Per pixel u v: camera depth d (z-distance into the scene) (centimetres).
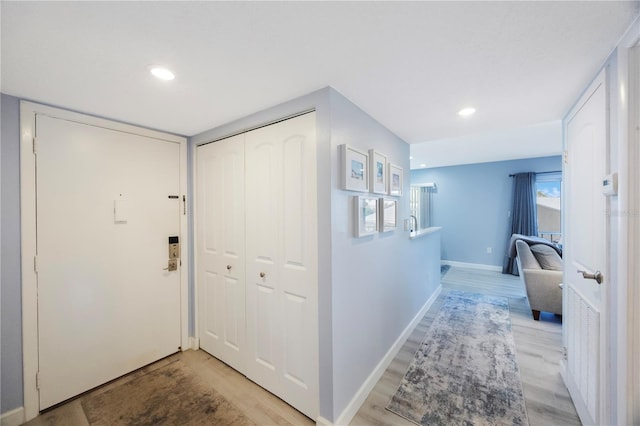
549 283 293
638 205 102
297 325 166
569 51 118
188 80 142
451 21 99
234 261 208
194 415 165
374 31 104
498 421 157
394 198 236
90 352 188
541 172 500
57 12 91
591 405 139
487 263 557
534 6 92
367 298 186
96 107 176
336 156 154
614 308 117
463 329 279
